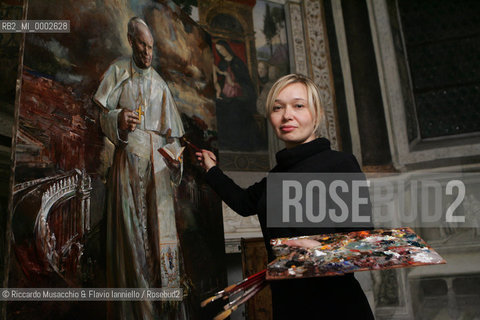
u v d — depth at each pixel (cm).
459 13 712
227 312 126
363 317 126
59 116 152
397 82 644
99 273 163
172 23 266
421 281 542
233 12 605
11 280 124
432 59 708
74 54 166
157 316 197
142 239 195
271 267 109
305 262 109
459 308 516
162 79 240
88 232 160
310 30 642
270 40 624
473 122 667
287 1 646
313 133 159
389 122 632
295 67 619
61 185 149
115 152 185
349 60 650
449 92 691
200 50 305
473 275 531
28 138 136
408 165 615
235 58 589
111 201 177
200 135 284
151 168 213
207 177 211
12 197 127
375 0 677
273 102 157
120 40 202
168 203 227
